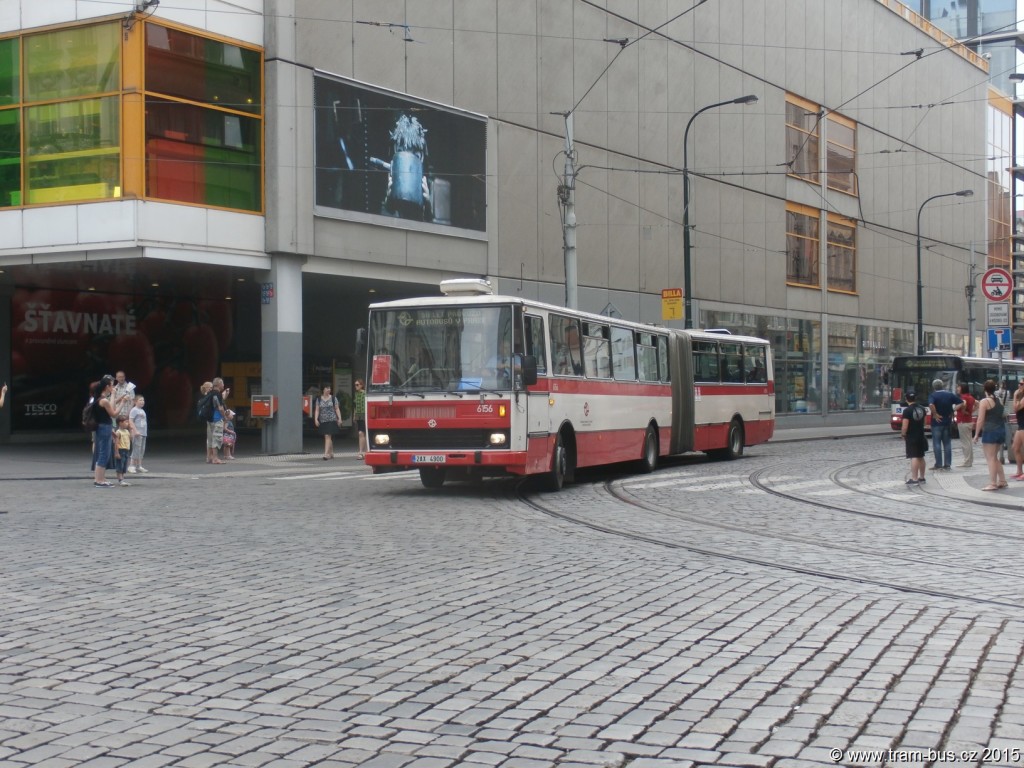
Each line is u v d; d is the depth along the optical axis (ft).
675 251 136.15
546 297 116.88
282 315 92.99
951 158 207.31
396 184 100.83
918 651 23.86
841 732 18.06
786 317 160.25
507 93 111.96
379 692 20.66
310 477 75.77
